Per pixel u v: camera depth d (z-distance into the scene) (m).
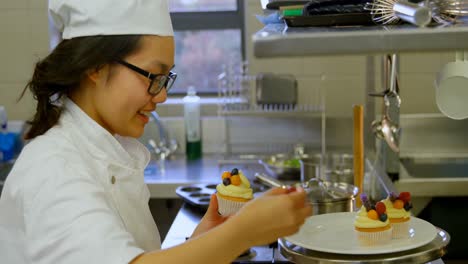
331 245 1.50
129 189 1.46
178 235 1.94
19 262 1.27
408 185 2.54
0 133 3.25
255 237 1.16
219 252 1.14
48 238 1.17
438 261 1.60
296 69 3.36
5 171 3.06
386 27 1.19
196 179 2.91
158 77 1.33
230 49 3.66
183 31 3.63
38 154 1.29
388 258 1.43
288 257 1.49
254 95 3.41
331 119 3.36
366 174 2.36
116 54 1.31
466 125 3.12
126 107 1.34
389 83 2.16
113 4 1.30
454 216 2.59
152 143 3.24
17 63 3.42
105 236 1.14
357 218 1.54
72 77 1.33
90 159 1.38
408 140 3.15
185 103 3.34
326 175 2.56
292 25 1.30
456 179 2.54
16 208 1.25
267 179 1.92
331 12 1.38
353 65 3.31
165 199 2.93
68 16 1.35
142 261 1.12
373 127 2.17
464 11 1.28
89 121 1.38
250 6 3.35
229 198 1.66
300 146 3.13
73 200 1.19
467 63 1.56
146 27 1.31
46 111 1.39
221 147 3.43
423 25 1.05
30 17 3.39
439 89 1.60
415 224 1.64
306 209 1.21
